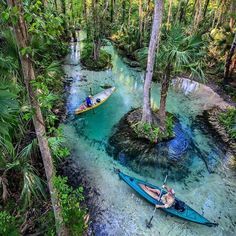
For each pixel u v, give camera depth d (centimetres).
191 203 863
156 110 1301
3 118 548
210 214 833
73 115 1255
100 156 1026
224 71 1569
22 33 383
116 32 2339
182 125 1231
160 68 1006
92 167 974
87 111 1280
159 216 810
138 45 1931
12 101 514
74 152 1034
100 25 1730
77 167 966
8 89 568
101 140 1108
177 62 884
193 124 1243
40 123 479
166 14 2270
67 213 650
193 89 1518
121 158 1026
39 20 363
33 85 420
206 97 1447
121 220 793
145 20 1955
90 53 1838
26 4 369
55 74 1387
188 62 912
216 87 1535
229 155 1069
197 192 904
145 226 781
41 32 378
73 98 1398
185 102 1406
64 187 622
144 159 1028
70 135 1123
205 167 1009
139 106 1346
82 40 2216
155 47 952
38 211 743
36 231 696
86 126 1184
